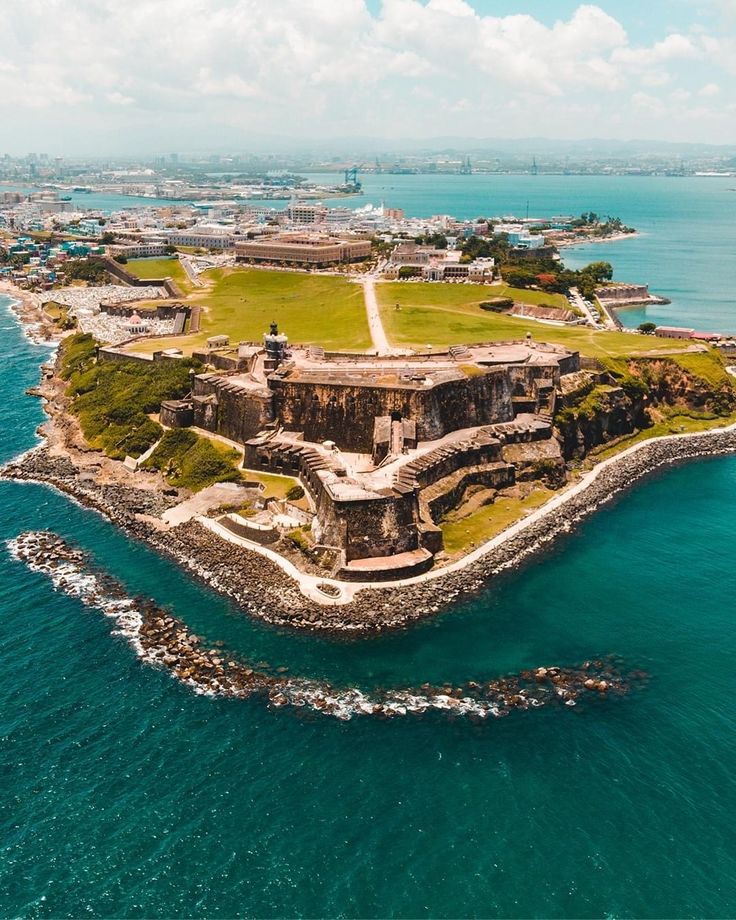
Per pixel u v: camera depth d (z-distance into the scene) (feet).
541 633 352.90
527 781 271.08
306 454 479.41
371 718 299.17
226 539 428.15
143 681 319.68
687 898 230.89
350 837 249.55
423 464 453.17
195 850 244.83
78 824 253.65
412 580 388.78
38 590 386.52
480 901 229.45
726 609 374.63
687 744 287.89
